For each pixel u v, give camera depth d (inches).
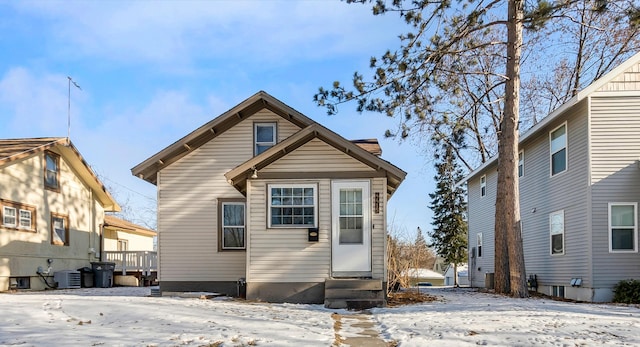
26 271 631.8
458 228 1419.8
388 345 240.5
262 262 431.5
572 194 549.3
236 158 544.1
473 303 435.5
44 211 676.7
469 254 1024.2
